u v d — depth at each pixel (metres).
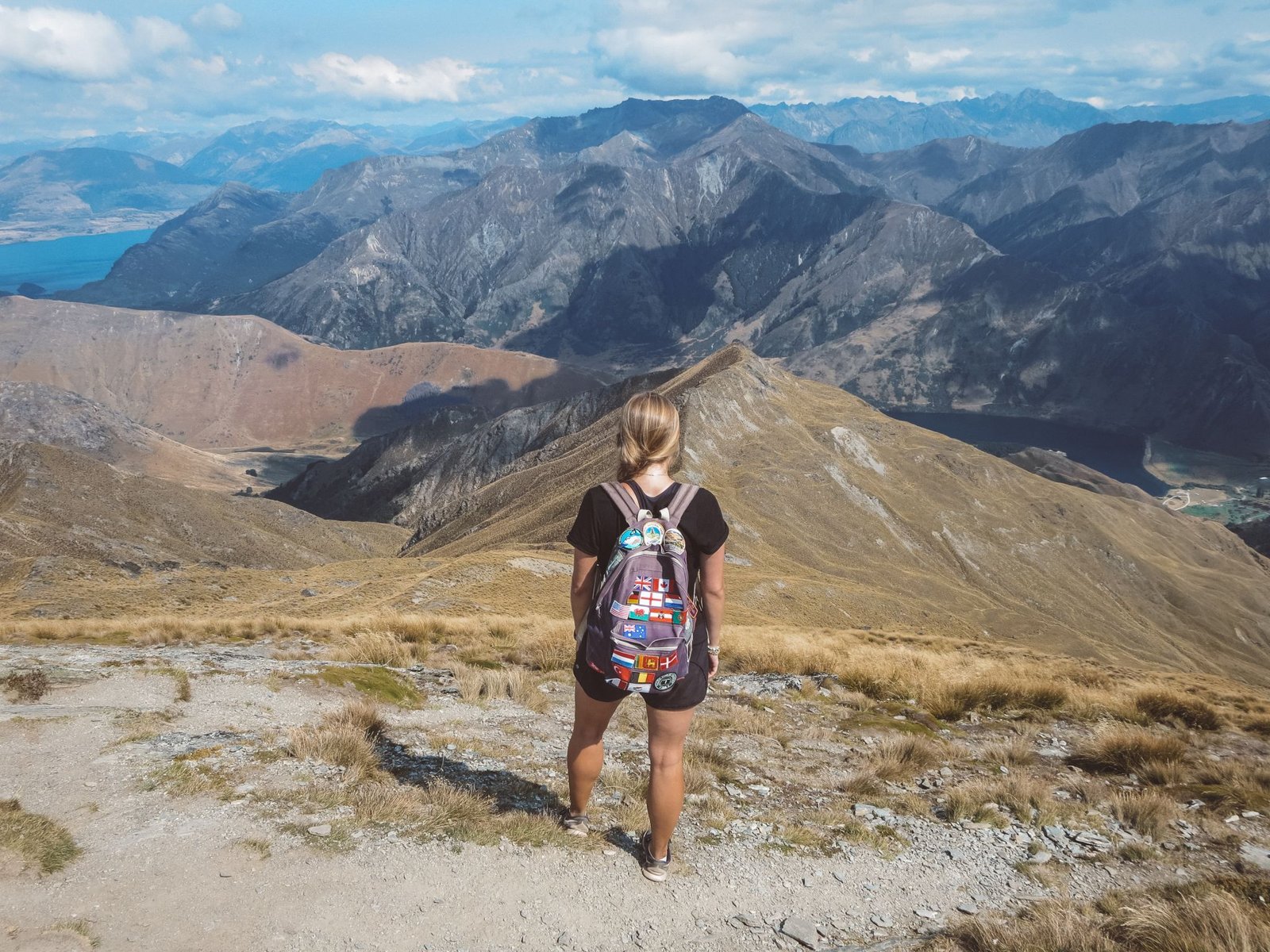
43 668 9.07
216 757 6.50
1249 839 7.28
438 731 8.38
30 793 5.58
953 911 5.47
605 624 4.52
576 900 4.95
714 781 7.68
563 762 7.60
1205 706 12.99
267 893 4.62
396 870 4.99
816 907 5.30
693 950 4.58
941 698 12.53
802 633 29.69
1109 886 6.09
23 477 176.38
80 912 4.28
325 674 9.94
